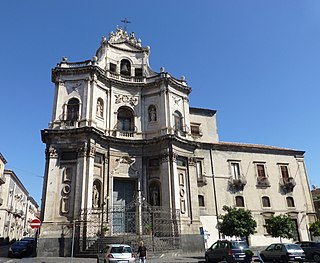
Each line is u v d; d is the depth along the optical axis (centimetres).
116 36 4022
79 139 3000
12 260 2356
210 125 4297
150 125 3531
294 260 2222
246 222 2847
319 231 3584
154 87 3675
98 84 3397
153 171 3331
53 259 2355
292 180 4012
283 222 3095
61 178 2895
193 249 3036
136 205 3114
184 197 3256
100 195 3059
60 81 3303
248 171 3916
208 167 3769
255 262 2322
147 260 2306
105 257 1842
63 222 2728
